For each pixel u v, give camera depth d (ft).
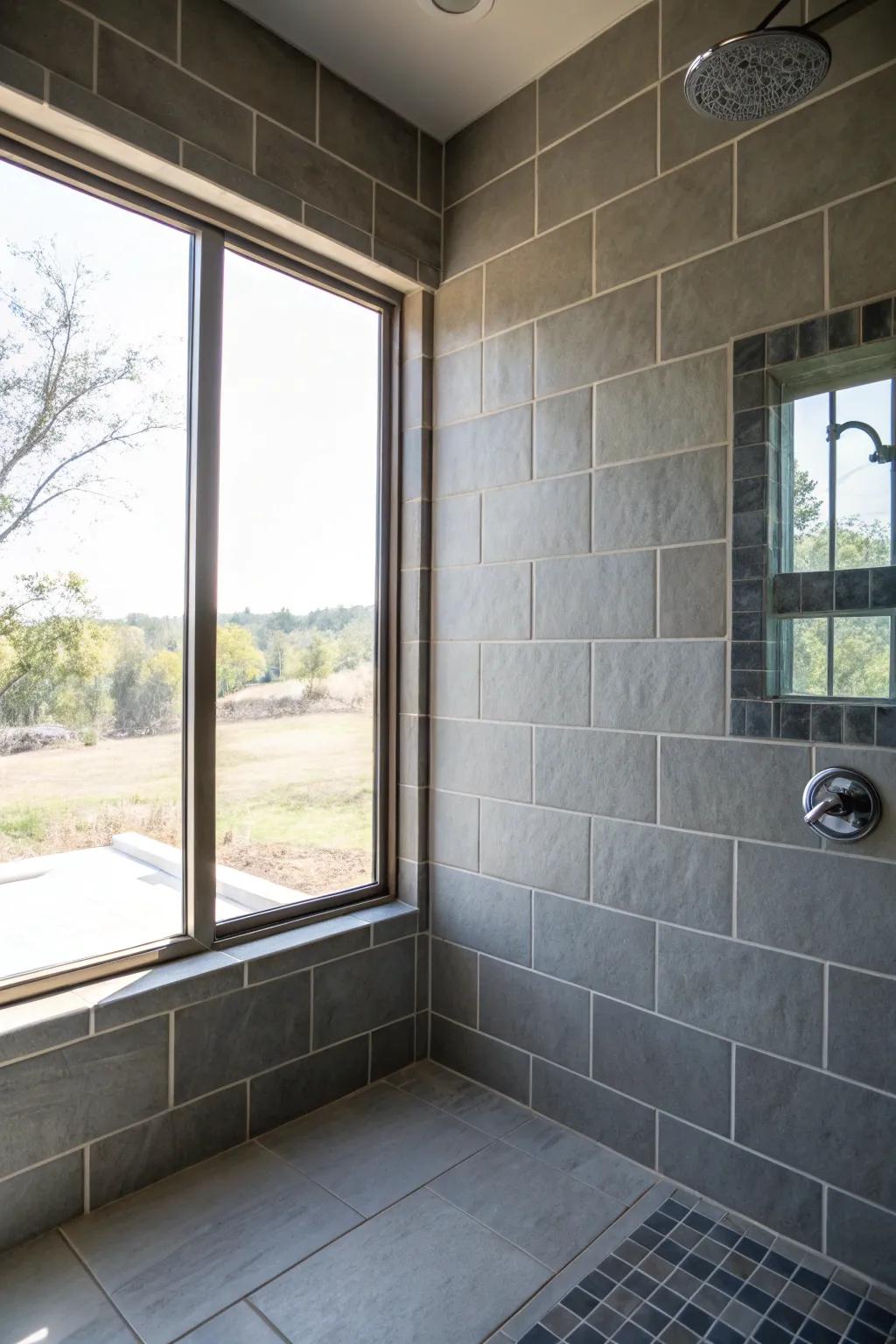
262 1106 6.32
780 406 5.34
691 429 5.71
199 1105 5.94
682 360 5.75
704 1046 5.66
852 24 4.97
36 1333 4.45
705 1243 5.22
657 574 5.89
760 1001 5.39
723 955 5.57
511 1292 4.79
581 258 6.37
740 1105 5.48
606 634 6.19
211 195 5.97
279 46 6.24
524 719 6.76
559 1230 5.31
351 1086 6.96
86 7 5.20
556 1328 4.54
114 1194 5.50
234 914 6.52
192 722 6.16
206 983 5.95
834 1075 5.07
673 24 5.81
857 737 4.95
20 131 5.14
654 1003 5.93
